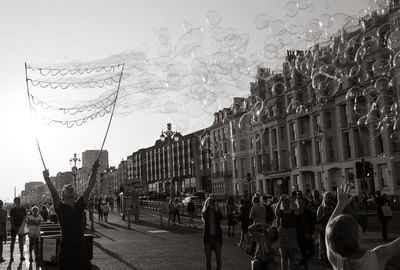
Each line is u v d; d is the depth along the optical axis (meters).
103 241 18.48
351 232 2.98
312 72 14.27
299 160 49.06
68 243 5.45
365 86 19.62
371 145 39.38
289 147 50.84
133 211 33.78
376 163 38.59
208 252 9.46
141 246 16.33
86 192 5.74
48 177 5.68
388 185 37.44
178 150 108.50
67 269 5.39
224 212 28.67
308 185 48.34
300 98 46.22
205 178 92.06
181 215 36.88
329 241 3.05
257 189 58.66
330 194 9.96
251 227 8.11
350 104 41.09
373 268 2.93
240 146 63.97
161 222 27.83
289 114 49.62
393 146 37.16
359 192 40.41
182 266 11.38
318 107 44.50
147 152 132.12
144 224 29.27
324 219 9.97
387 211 15.31
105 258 13.25
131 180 34.81
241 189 63.72
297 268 10.28
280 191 53.09
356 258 2.97
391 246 3.04
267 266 7.87
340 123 42.81
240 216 15.37
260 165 58.25
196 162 95.62
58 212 5.55
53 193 5.60
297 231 9.63
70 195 5.65
